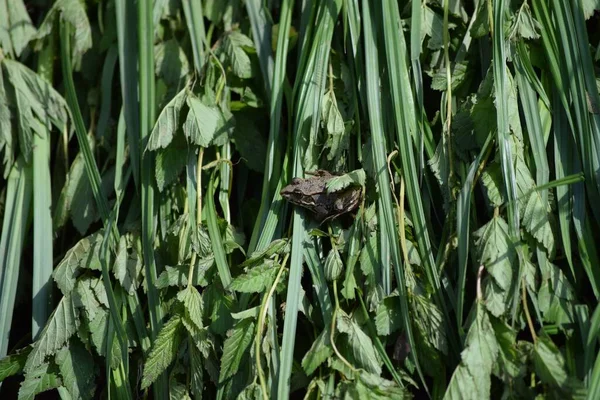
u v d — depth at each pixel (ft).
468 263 3.33
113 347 3.41
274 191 3.47
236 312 3.35
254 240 3.43
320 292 3.32
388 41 3.41
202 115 3.47
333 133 3.44
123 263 3.46
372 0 3.50
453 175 3.36
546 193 3.30
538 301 3.21
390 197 3.32
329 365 3.21
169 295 3.44
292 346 3.24
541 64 3.45
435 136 3.47
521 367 3.12
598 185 3.30
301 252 3.35
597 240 3.34
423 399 3.33
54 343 3.41
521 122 3.40
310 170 3.45
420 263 3.31
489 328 3.14
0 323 3.51
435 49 3.50
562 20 3.40
